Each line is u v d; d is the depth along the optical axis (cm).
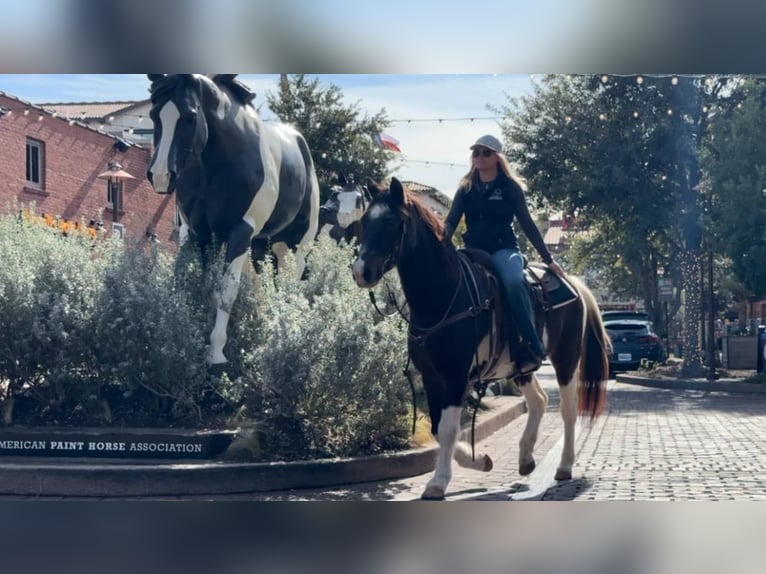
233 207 1030
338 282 1071
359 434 923
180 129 941
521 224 805
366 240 690
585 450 1113
